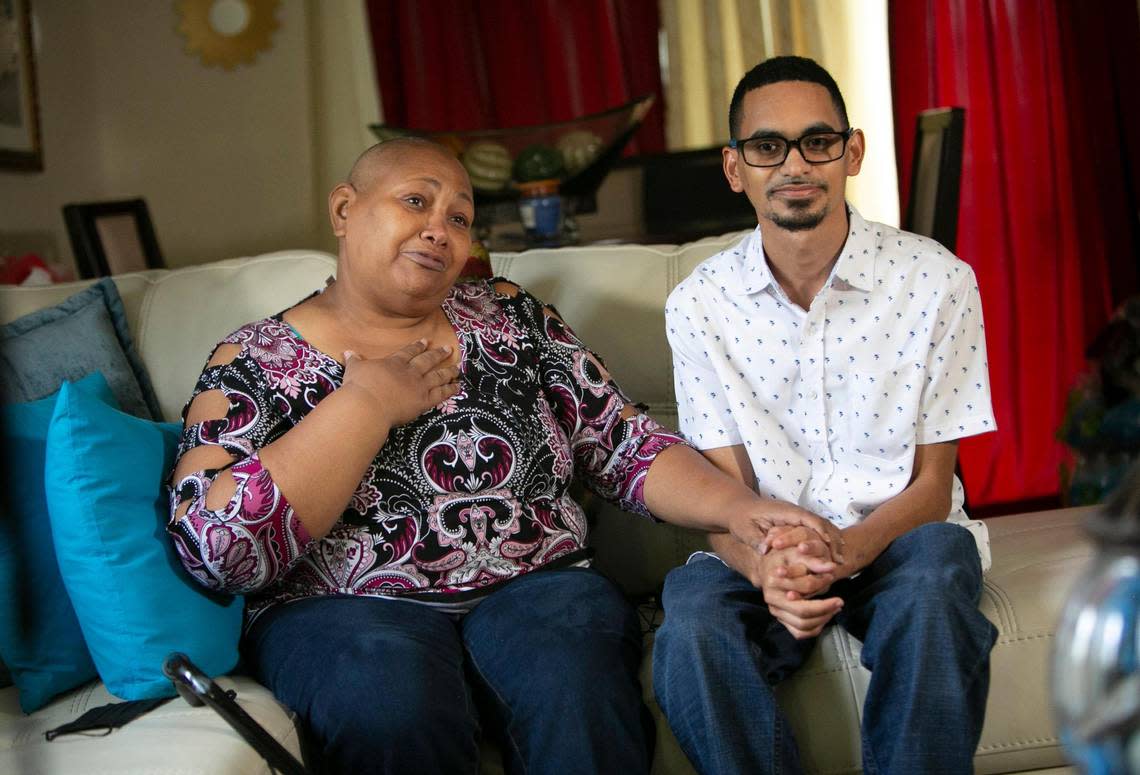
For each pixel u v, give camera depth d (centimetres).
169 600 155
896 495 167
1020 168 352
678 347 180
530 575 170
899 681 142
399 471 167
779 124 162
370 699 146
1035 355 354
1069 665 66
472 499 169
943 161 264
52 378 190
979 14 352
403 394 164
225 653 159
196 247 468
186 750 136
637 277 206
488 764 158
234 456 164
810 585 150
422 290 171
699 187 351
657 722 158
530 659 153
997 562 173
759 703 145
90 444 155
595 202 337
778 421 176
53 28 418
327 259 211
